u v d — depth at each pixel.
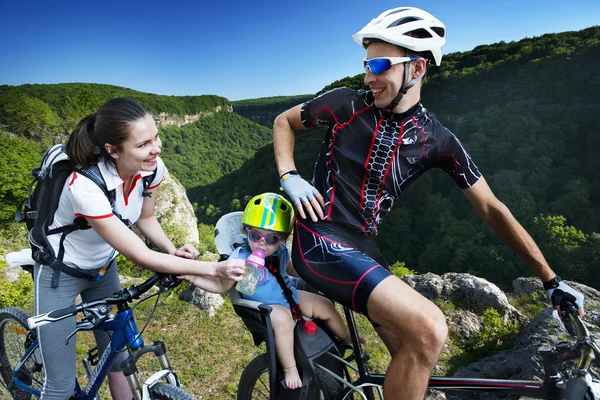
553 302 1.66
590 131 69.88
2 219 20.06
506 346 5.93
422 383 1.31
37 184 1.82
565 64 83.38
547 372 1.49
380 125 1.58
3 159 28.61
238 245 1.89
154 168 1.79
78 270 1.95
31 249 1.96
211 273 1.62
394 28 1.43
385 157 1.58
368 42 1.54
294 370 1.78
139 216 2.06
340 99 1.64
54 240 1.82
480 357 5.84
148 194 2.00
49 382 1.96
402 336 1.34
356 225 1.62
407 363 1.33
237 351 5.15
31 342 2.28
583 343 1.38
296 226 1.70
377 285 1.39
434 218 61.94
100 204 1.66
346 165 1.61
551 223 49.38
